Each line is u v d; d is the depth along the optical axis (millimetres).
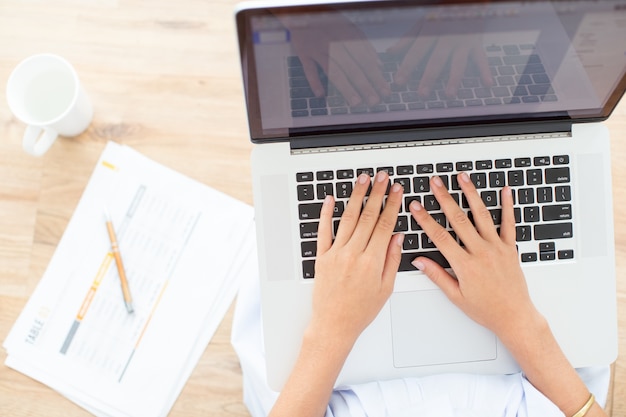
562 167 712
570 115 699
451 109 680
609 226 715
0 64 890
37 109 853
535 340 695
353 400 709
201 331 863
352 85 620
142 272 876
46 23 887
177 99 883
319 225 702
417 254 715
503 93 660
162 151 882
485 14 546
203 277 873
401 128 699
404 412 679
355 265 694
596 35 565
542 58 599
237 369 854
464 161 709
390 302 719
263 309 711
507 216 706
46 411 855
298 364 690
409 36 565
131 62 884
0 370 861
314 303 699
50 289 876
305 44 559
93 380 858
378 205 705
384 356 723
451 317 721
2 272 877
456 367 728
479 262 697
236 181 880
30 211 881
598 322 721
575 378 695
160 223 881
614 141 859
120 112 885
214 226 878
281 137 695
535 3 529
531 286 718
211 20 883
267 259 708
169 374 855
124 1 883
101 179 884
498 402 696
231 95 881
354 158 705
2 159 886
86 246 879
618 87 649
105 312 872
